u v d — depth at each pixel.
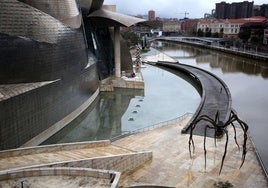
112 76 54.41
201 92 47.12
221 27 165.88
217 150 23.09
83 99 37.56
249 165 20.80
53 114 29.03
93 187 12.55
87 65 40.59
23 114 23.92
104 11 51.81
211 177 19.17
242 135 26.23
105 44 55.78
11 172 12.95
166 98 44.97
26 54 25.14
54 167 14.30
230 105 34.62
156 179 18.91
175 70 69.81
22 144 24.05
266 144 28.28
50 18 28.23
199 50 132.12
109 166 18.39
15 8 23.95
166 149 23.30
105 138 30.00
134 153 20.12
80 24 37.41
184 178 19.05
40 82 26.98
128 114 37.34
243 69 75.94
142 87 49.84
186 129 26.80
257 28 127.06
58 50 29.67
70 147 20.03
